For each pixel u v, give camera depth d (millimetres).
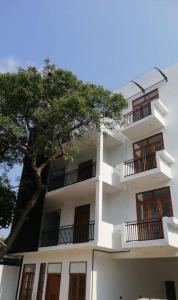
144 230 12273
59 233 14977
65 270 13109
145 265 14125
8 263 16031
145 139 14859
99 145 14367
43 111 12414
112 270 12516
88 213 15125
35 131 13359
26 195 15961
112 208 14359
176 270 13719
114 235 12422
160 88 15508
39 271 14508
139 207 13242
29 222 15445
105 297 11727
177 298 13203
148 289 13477
